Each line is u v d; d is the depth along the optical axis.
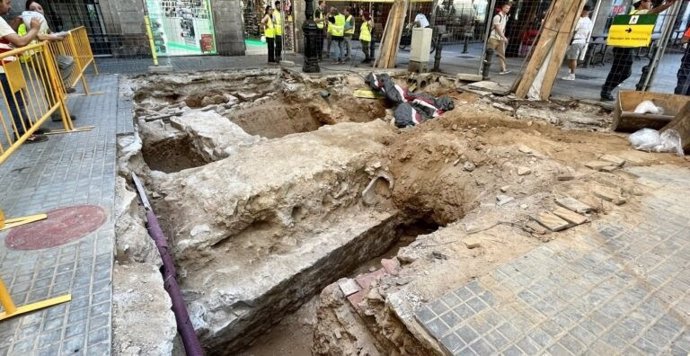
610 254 2.65
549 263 2.56
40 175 3.52
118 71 8.62
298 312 4.23
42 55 4.15
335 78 8.88
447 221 4.56
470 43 16.59
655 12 5.86
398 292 2.40
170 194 4.32
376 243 4.86
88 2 10.20
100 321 1.99
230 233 3.94
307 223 4.38
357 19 14.94
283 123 9.07
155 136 6.45
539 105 6.89
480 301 2.25
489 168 4.41
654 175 3.87
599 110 6.49
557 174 3.97
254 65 10.11
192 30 11.59
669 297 2.26
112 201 3.09
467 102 7.61
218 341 3.54
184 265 3.73
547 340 1.98
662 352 1.90
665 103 5.21
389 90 8.12
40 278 2.25
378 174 5.04
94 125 4.90
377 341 2.68
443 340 1.99
